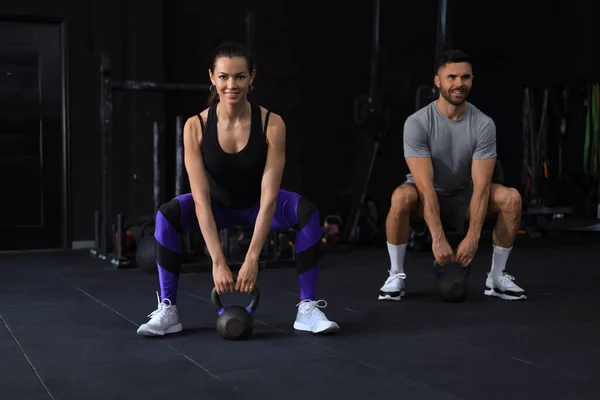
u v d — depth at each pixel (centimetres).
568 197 590
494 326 214
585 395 143
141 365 167
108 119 397
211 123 195
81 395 143
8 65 453
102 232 417
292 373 160
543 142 587
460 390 146
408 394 144
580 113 588
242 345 189
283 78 541
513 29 613
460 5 595
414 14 584
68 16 464
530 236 526
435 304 255
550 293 279
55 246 467
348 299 267
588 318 227
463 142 251
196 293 283
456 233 541
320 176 556
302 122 549
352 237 490
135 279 324
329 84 557
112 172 481
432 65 593
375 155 497
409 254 424
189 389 147
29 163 459
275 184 196
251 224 215
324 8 552
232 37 523
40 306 251
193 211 205
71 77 468
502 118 616
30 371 162
